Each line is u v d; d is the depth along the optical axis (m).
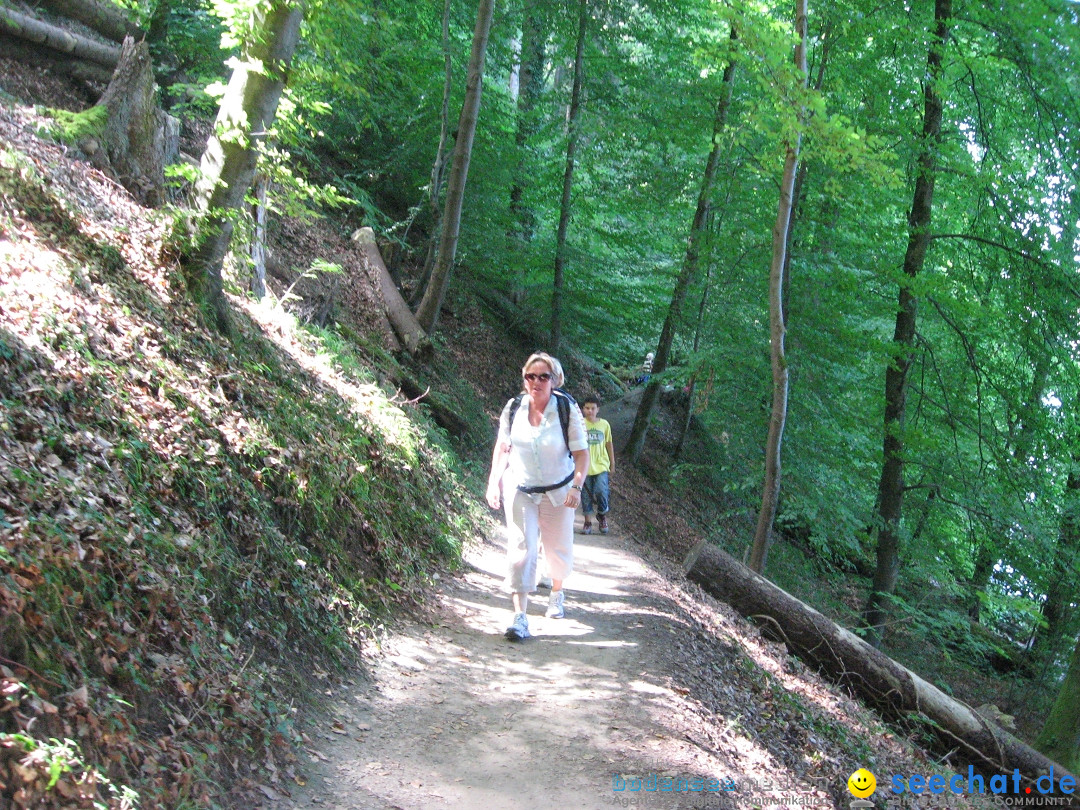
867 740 7.21
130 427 4.68
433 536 7.70
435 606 6.47
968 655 17.64
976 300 14.13
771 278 10.02
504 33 18.98
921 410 14.48
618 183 18.47
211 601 4.23
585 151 18.66
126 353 5.25
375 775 3.87
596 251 21.11
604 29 18.27
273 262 11.07
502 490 6.70
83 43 9.70
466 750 4.28
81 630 3.29
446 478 9.48
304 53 9.16
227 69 12.14
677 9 17.98
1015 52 12.34
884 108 13.05
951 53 12.59
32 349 4.48
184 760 3.23
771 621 8.77
